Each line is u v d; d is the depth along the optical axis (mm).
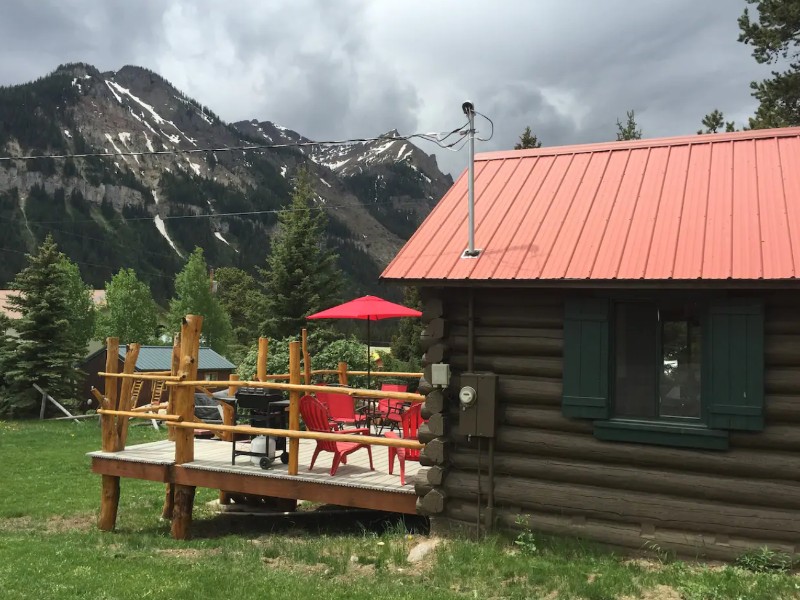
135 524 11094
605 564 6719
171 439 11953
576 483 7320
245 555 8094
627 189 8133
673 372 7078
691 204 7504
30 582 6754
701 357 6863
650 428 6891
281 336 30250
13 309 31641
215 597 6207
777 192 7301
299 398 9227
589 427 7262
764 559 6406
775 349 6547
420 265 7746
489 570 6719
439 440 7762
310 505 12023
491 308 7758
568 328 7258
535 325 7582
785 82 19781
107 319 56125
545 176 8961
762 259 6379
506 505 7621
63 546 8805
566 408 7219
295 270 29922
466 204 8820
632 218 7562
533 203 8430
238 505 12125
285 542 8781
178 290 59156
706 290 6781
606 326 7121
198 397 19078
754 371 6492
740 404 6516
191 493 9867
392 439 8133
